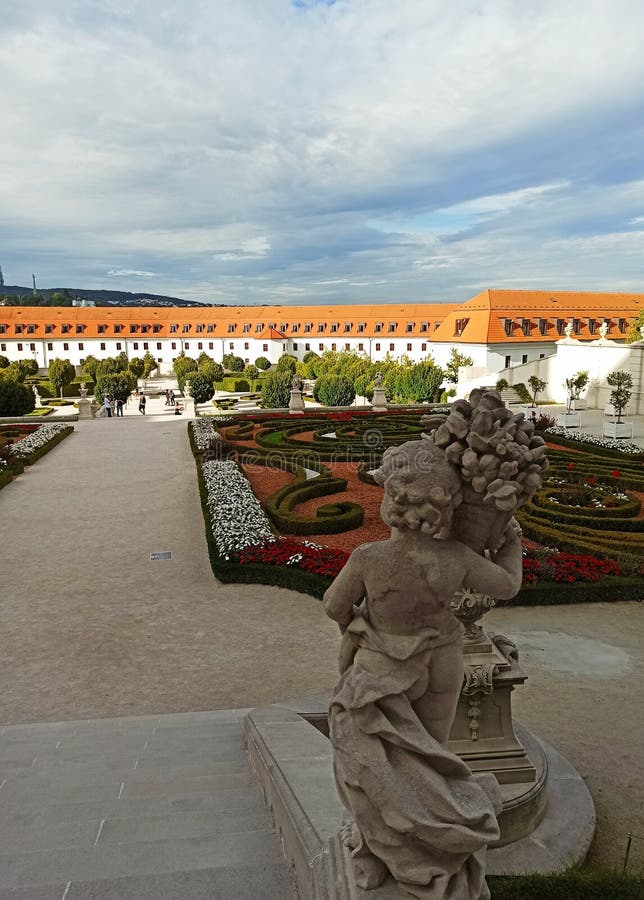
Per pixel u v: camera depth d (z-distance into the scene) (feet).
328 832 12.12
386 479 10.18
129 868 13.10
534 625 33.30
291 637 32.68
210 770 19.01
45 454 81.30
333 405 147.64
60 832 14.82
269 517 51.01
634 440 89.66
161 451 83.10
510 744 18.08
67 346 313.12
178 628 33.81
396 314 306.55
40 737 22.13
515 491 9.90
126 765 19.56
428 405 122.11
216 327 323.16
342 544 45.42
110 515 54.85
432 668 10.44
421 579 10.10
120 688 28.07
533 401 131.85
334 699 10.50
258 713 21.33
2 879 12.94
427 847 9.70
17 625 34.24
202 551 45.70
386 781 9.59
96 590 38.86
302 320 319.27
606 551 40.75
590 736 23.43
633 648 30.78
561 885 12.91
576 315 224.33
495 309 217.56
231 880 12.59
